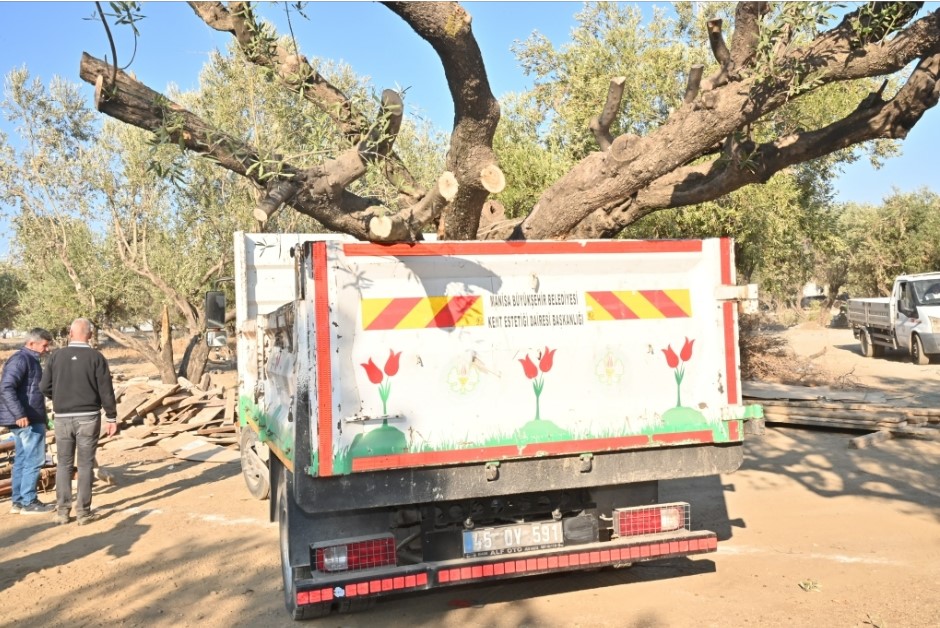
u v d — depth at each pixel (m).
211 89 17.23
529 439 4.90
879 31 5.62
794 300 49.12
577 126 19.31
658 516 5.23
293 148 6.22
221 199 18.14
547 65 21.89
